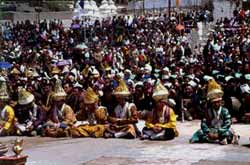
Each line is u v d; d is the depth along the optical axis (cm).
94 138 1544
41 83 2067
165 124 1477
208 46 3086
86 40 4475
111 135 1538
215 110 1401
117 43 4222
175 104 1881
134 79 2220
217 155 1249
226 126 1393
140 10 6719
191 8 6062
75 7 7200
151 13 6362
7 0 7762
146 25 4878
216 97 1394
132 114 1535
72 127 1594
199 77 2102
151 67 2492
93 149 1363
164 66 2494
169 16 5012
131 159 1228
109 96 1758
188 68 2197
